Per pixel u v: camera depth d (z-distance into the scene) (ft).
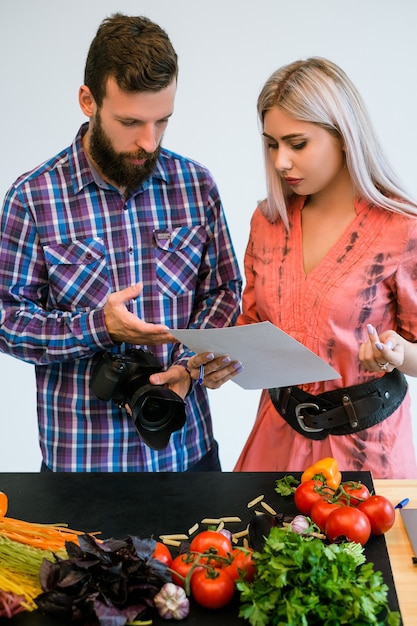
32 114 11.86
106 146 6.54
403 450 6.91
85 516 5.62
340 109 6.35
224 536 4.95
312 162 6.47
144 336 6.61
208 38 11.47
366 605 4.27
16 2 11.51
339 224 6.82
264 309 7.09
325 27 11.28
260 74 11.51
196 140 11.79
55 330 6.95
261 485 5.98
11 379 12.37
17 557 4.76
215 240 7.50
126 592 4.51
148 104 6.20
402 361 6.29
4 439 12.33
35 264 7.11
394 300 6.84
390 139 11.48
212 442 7.81
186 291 7.36
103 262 7.11
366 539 5.10
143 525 5.52
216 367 6.56
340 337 6.68
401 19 11.13
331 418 6.77
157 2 11.44
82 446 7.30
